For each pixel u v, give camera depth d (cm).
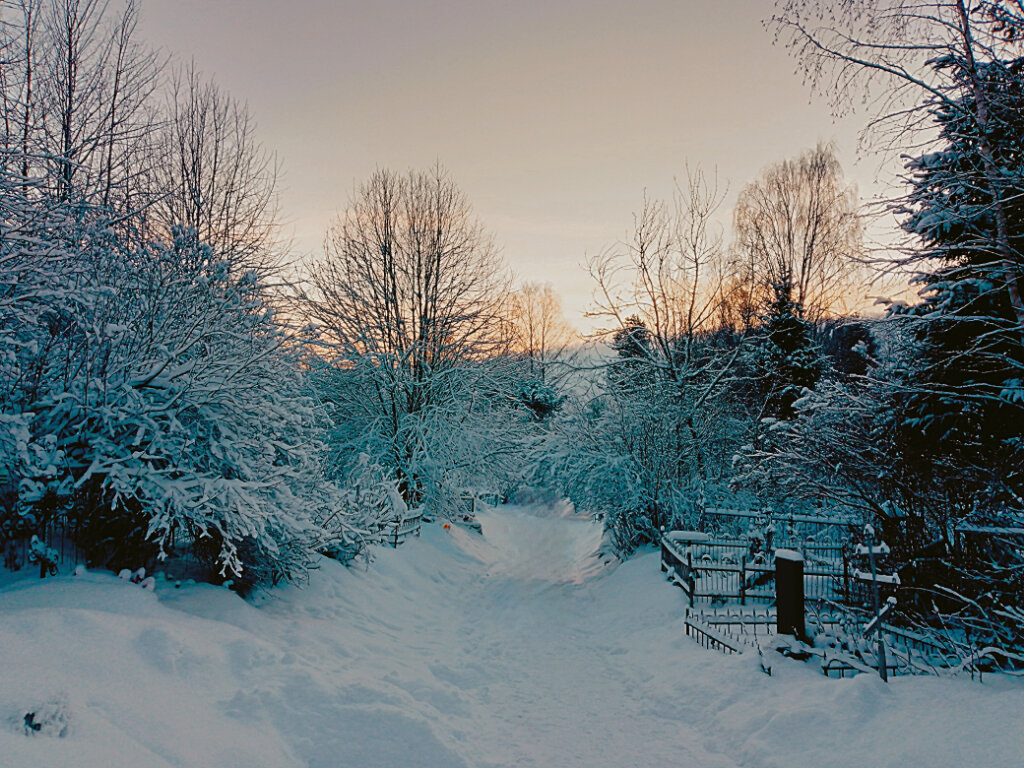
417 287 2194
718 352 2027
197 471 818
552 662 934
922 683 629
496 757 601
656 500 1631
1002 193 847
